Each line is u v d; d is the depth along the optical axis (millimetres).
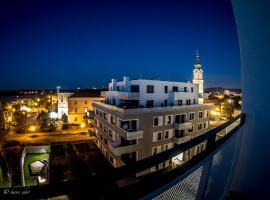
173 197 1391
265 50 2691
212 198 2062
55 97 79688
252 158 2994
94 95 56594
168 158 1349
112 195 1014
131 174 1107
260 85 2859
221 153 2186
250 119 3055
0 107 37125
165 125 25500
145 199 1094
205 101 48156
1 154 25172
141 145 23297
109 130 26516
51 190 902
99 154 28438
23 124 47812
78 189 955
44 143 35312
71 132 46969
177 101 28281
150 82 25422
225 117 66250
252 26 2738
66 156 25547
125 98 24922
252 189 2988
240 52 3164
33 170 25531
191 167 1437
